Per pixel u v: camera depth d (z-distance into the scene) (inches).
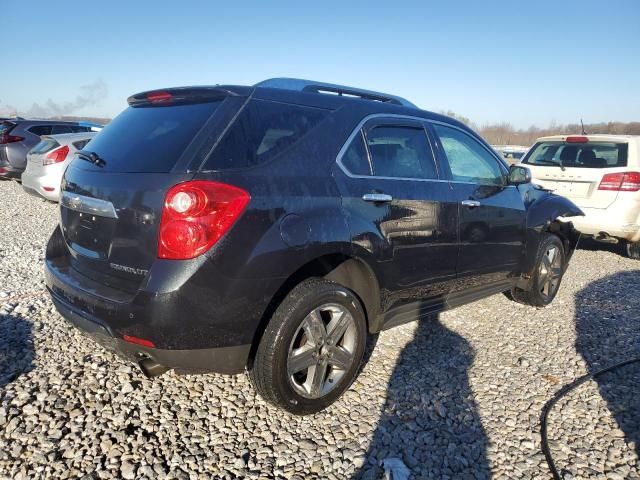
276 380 95.1
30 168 326.0
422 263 124.1
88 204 97.5
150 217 85.9
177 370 91.8
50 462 85.9
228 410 105.0
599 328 163.8
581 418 110.1
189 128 94.2
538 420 108.7
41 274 188.9
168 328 83.4
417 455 94.7
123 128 108.3
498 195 151.1
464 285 142.9
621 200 242.2
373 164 115.2
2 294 162.1
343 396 113.7
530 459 95.3
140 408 103.5
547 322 168.1
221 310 86.2
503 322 166.2
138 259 88.0
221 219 84.8
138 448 91.2
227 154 90.4
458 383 122.9
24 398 103.1
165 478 84.0
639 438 103.4
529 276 169.6
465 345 146.0
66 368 116.4
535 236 166.2
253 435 97.5
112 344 90.4
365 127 116.1
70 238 107.2
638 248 262.4
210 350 87.8
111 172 96.2
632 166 242.2
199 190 83.7
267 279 90.0
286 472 87.7
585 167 255.6
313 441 96.9
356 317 108.3
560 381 127.0
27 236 254.4
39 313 147.3
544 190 183.8
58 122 433.1
